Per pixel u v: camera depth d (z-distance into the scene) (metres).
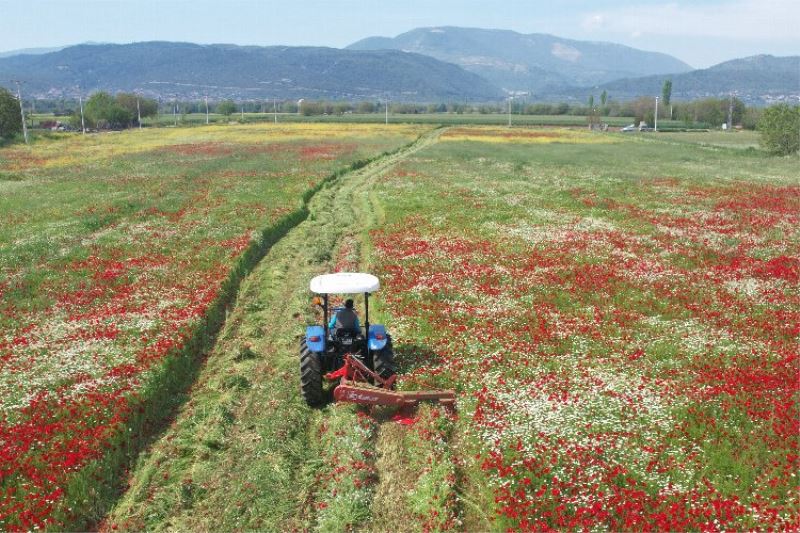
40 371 13.95
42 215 32.38
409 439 11.37
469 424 11.64
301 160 57.62
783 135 71.75
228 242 25.91
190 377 14.47
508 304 18.75
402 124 138.12
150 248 25.22
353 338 13.08
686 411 11.98
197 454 11.12
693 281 21.17
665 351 15.18
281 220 30.97
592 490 9.65
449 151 71.31
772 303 18.89
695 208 35.25
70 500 9.67
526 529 8.85
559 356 14.98
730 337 16.08
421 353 15.05
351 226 31.78
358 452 10.77
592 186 44.16
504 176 49.28
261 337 16.80
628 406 12.18
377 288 13.16
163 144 81.12
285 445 11.26
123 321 17.06
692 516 9.06
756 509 9.16
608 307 18.53
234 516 9.51
